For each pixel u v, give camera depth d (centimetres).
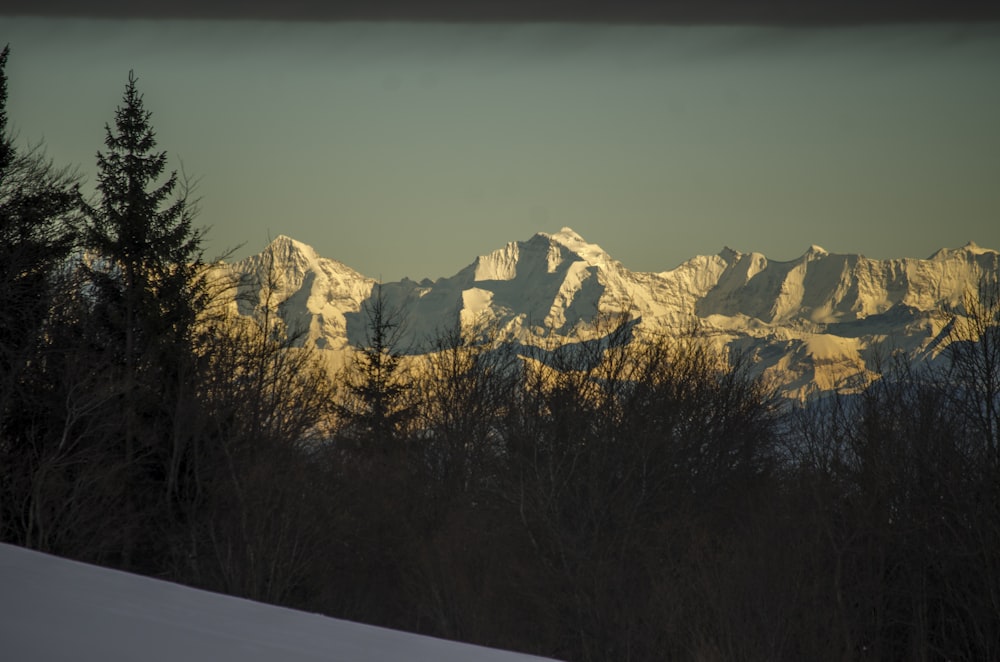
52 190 12531
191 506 12706
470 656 1539
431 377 16625
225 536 12488
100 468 11394
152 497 12812
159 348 13100
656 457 12650
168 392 13050
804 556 10788
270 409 13950
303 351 14888
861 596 11044
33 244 12219
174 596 1588
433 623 13062
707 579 10438
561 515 12138
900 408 12275
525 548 12288
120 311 13288
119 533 11612
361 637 1541
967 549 10850
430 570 12338
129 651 1237
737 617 10206
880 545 11194
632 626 10956
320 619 1625
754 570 10431
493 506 12875
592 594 11281
